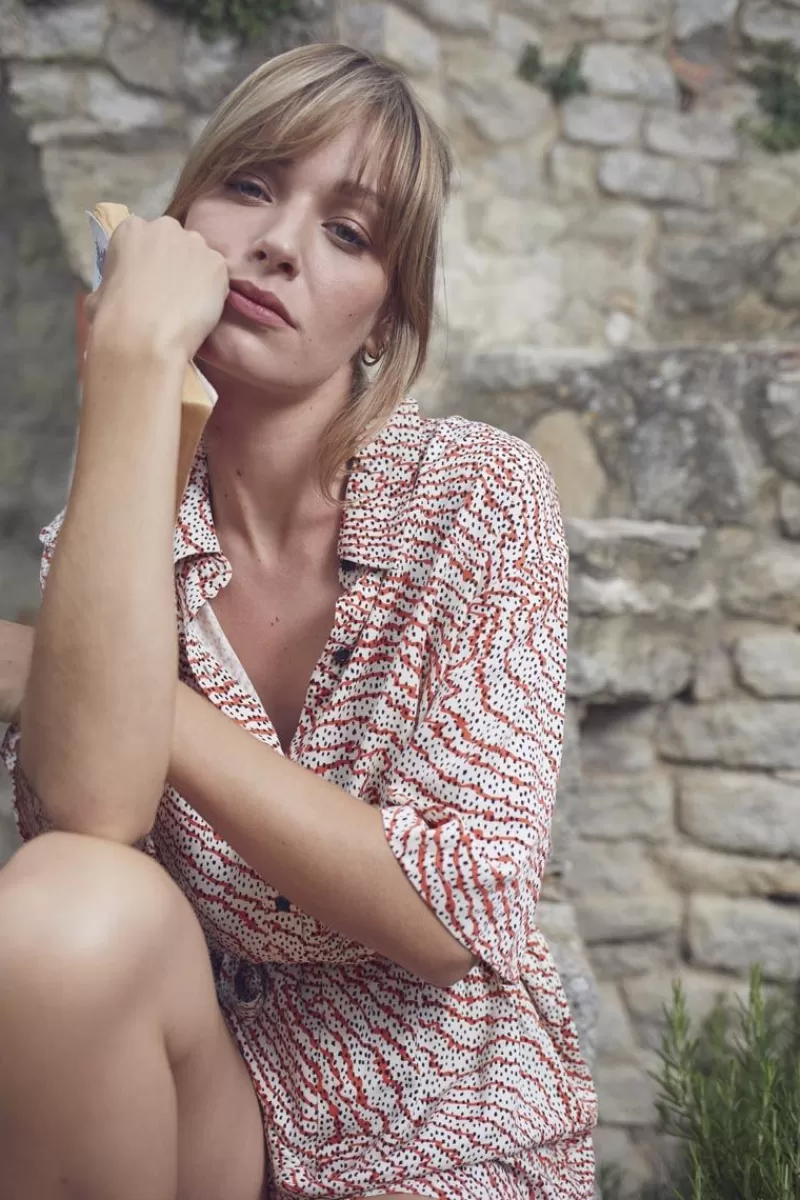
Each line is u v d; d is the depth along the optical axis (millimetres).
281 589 1270
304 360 1158
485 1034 1250
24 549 3721
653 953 2648
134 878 947
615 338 3422
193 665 1189
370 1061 1215
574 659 2535
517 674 1165
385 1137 1206
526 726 1156
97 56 2904
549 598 1213
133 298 1032
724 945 2609
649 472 2729
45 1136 945
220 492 1261
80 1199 979
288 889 1068
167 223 1093
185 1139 1136
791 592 2596
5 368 3709
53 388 3670
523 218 3365
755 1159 1781
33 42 2893
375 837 1064
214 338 1148
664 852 2660
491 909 1090
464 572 1198
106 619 947
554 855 2471
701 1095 2066
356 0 2998
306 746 1198
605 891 2645
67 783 955
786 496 2639
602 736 2664
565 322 3396
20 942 908
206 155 1178
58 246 3592
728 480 2658
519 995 1270
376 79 1176
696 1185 1791
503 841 1102
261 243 1127
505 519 1213
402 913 1072
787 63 3523
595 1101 1308
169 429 1001
